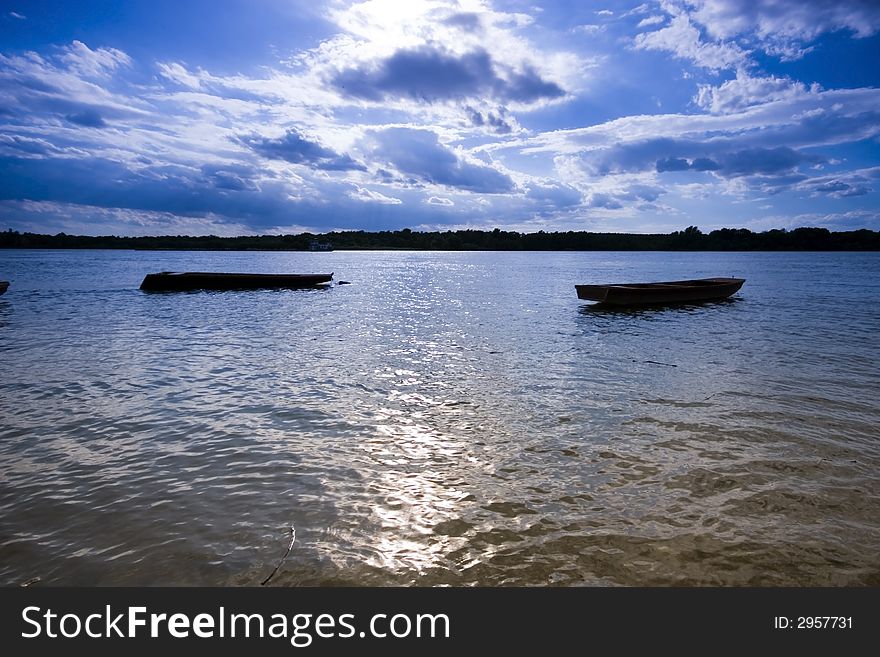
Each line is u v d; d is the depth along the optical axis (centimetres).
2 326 2058
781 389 1116
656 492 643
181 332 1928
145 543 536
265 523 574
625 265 10062
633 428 868
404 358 1455
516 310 2755
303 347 1627
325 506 611
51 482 669
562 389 1118
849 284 4966
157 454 761
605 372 1281
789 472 699
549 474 694
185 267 7788
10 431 852
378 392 1095
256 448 784
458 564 507
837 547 533
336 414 945
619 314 2577
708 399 1039
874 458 746
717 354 1520
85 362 1382
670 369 1315
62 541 539
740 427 872
